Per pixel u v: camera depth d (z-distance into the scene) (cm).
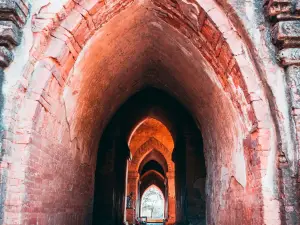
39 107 411
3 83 394
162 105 1061
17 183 376
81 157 659
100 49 543
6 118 382
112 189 962
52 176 480
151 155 2119
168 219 1711
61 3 424
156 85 872
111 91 736
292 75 419
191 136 1007
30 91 405
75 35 446
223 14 449
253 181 436
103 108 744
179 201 1114
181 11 483
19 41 409
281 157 407
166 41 599
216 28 449
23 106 400
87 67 536
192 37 518
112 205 954
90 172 741
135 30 582
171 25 536
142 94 984
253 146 438
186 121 1017
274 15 429
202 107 688
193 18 477
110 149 990
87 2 434
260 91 434
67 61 456
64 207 543
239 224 488
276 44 430
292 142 407
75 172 614
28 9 420
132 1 489
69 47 445
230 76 477
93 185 766
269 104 429
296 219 388
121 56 636
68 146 562
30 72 409
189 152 997
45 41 423
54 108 462
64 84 477
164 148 1786
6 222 364
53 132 478
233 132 521
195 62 572
